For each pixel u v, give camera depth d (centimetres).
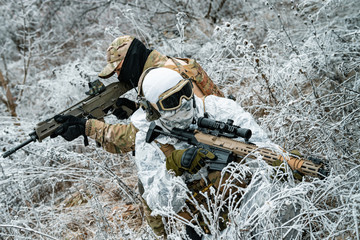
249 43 336
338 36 389
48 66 720
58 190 409
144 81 238
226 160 224
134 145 257
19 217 341
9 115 603
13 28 792
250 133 227
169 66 281
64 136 278
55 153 354
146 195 239
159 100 227
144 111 260
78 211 343
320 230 231
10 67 747
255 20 540
